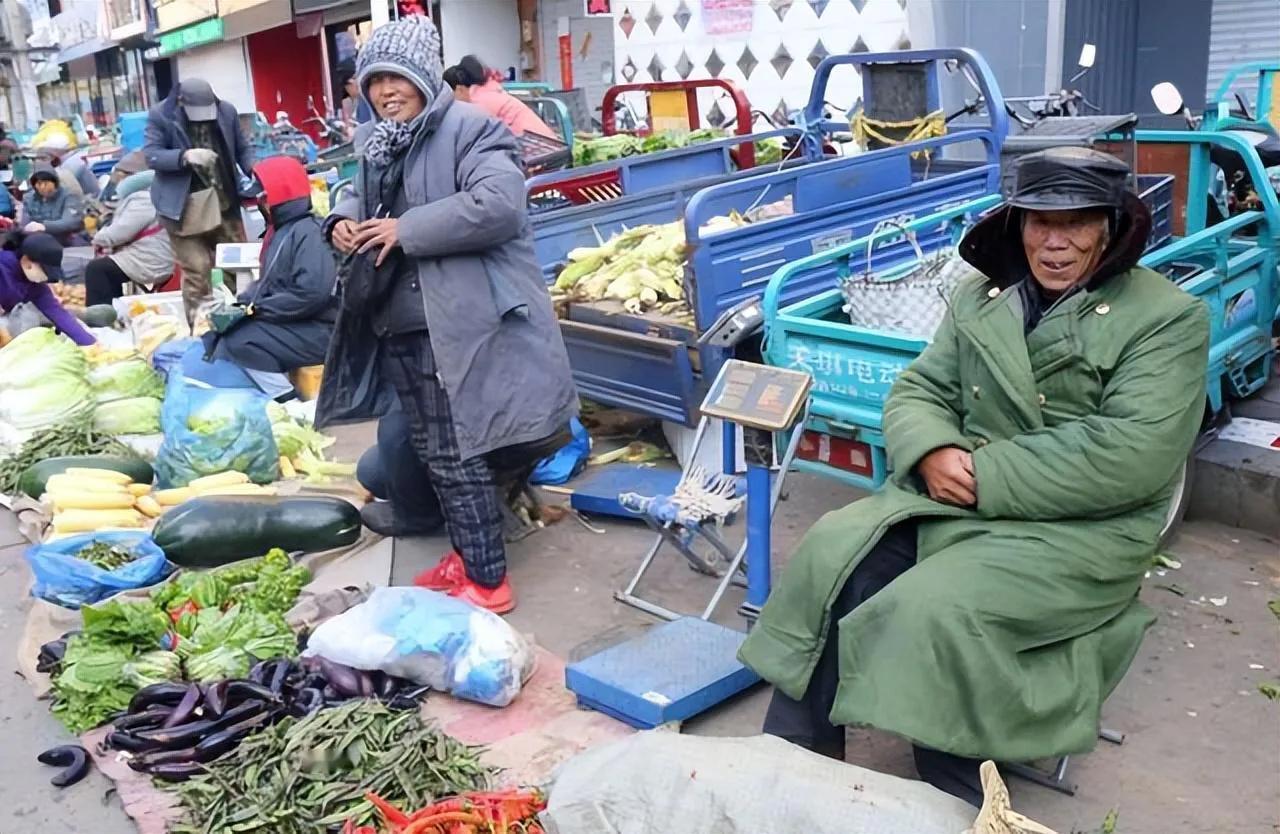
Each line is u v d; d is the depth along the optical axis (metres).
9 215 13.33
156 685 3.67
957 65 7.32
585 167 6.52
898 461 3.06
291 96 21.22
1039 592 2.78
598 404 6.18
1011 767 3.20
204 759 3.40
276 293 6.32
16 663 4.23
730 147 7.23
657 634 3.86
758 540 3.97
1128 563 2.89
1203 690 3.55
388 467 4.94
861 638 2.79
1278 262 4.88
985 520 2.93
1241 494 4.54
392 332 4.18
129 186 9.83
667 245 5.77
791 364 4.31
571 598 4.44
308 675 3.69
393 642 3.65
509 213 3.96
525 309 4.12
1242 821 2.96
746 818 2.61
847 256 4.73
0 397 6.29
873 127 6.74
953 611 2.69
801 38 9.42
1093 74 8.51
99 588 4.52
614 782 2.77
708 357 4.97
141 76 28.38
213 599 4.29
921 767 3.04
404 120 4.05
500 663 3.65
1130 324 2.88
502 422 4.10
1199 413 2.89
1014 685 2.69
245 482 5.48
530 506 5.13
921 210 5.84
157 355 6.84
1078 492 2.82
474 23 14.56
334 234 4.12
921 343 3.82
